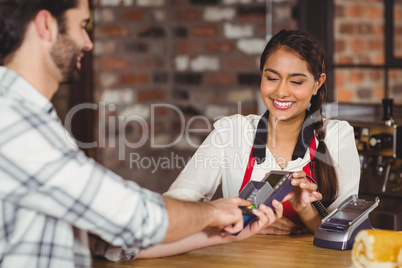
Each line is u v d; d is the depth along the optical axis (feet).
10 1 3.74
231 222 4.58
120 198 3.69
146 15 12.89
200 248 5.15
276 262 4.79
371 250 4.22
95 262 4.81
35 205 3.58
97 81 12.36
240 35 12.28
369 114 10.45
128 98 12.79
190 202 4.32
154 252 4.89
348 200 5.43
